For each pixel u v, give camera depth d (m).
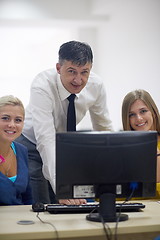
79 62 2.40
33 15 6.55
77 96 2.81
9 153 2.38
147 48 5.20
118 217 1.84
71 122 2.79
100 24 7.13
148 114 2.75
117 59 6.41
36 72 8.95
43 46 8.87
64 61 2.45
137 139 1.93
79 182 1.90
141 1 5.32
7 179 2.28
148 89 5.23
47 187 2.90
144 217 1.96
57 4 6.62
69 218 1.94
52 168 2.49
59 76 2.71
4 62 8.81
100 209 1.90
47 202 2.88
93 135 1.90
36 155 2.88
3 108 2.37
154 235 1.86
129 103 2.75
